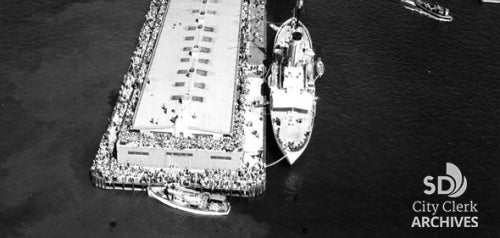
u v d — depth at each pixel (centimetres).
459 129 18212
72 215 15200
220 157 16000
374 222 15438
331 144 17438
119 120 17425
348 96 19100
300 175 16538
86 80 19075
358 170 16738
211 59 18600
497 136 18062
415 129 18088
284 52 19375
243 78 18800
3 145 16825
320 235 15062
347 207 15762
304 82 18275
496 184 16575
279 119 17300
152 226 15075
